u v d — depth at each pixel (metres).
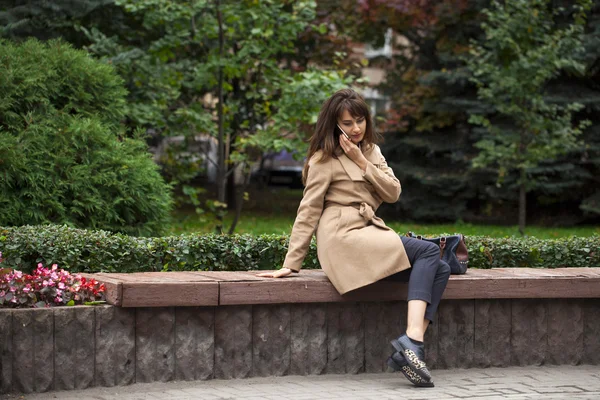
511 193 18.91
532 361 6.09
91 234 6.16
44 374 4.89
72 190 7.88
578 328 6.20
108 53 12.48
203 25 12.83
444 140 19.62
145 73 13.00
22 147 7.69
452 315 5.90
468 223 19.81
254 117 14.21
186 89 15.28
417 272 5.27
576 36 14.61
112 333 5.06
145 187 8.31
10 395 4.79
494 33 14.24
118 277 5.40
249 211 21.47
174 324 5.24
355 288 5.33
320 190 5.55
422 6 19.38
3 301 4.97
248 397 4.86
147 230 8.27
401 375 5.65
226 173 13.45
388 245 5.34
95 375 5.03
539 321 6.10
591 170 19.14
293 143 12.67
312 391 5.05
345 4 19.59
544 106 14.66
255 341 5.44
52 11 12.41
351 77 12.86
